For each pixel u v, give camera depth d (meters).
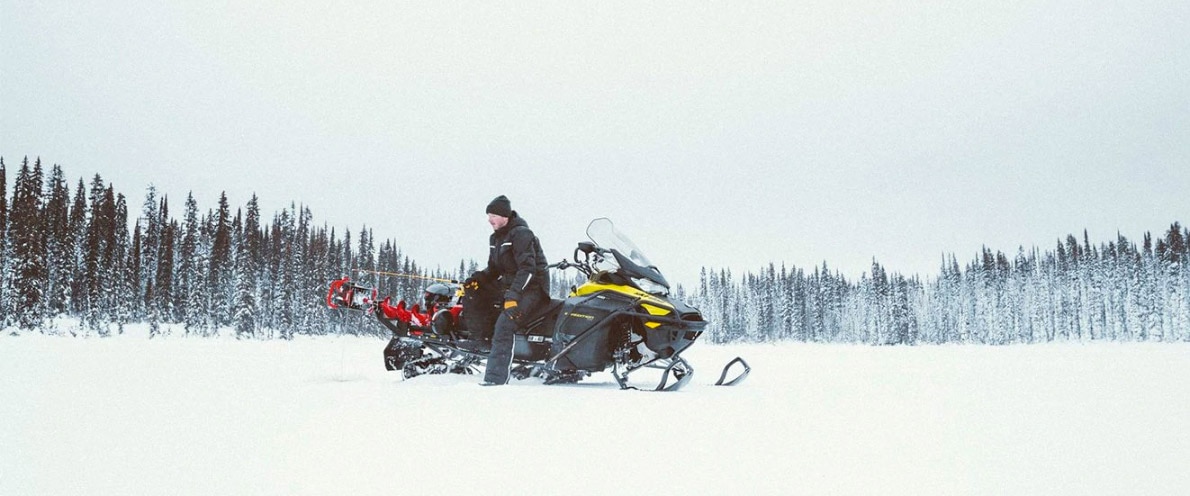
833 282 88.50
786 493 2.12
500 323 6.42
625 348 6.51
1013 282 83.06
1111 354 16.77
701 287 86.31
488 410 4.06
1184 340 65.19
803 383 6.79
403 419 3.63
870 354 18.53
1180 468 2.45
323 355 12.98
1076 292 78.56
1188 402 4.62
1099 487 2.17
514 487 2.19
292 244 44.56
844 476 2.35
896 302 80.94
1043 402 4.64
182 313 44.06
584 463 2.56
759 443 3.00
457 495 2.08
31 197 32.94
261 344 23.28
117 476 2.26
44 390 4.95
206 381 6.04
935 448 2.87
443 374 7.06
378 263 57.34
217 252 42.84
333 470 2.39
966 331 85.06
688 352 21.11
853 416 3.90
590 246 6.90
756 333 86.12
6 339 20.12
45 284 34.72
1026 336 81.50
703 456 2.70
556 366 6.88
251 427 3.29
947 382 6.76
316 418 3.62
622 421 3.66
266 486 2.16
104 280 39.00
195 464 2.46
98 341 21.34
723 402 4.66
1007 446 2.91
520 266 6.50
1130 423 3.57
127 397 4.55
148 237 45.16
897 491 2.14
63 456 2.57
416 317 7.68
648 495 2.09
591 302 6.66
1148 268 69.94
